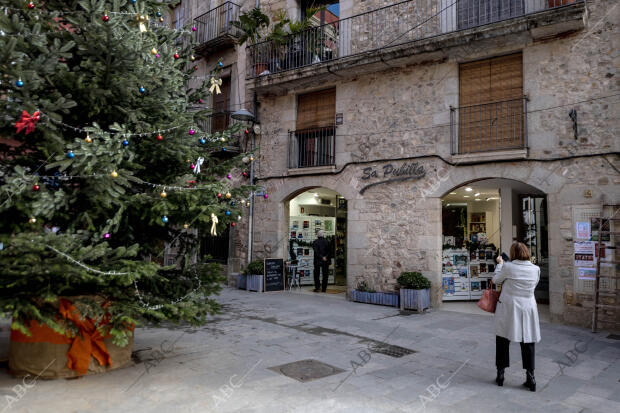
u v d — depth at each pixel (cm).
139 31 402
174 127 415
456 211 1344
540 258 1052
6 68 309
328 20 1136
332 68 977
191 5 1420
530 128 783
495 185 1003
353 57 944
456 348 560
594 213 712
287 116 1127
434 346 570
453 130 866
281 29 1090
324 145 1075
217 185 436
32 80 323
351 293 966
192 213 424
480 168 827
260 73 1136
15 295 337
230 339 589
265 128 1170
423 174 894
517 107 812
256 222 1174
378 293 912
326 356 511
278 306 879
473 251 987
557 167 751
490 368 474
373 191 964
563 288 736
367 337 616
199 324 443
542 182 764
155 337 590
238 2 1266
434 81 900
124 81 384
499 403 370
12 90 341
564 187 743
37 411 325
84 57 388
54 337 398
